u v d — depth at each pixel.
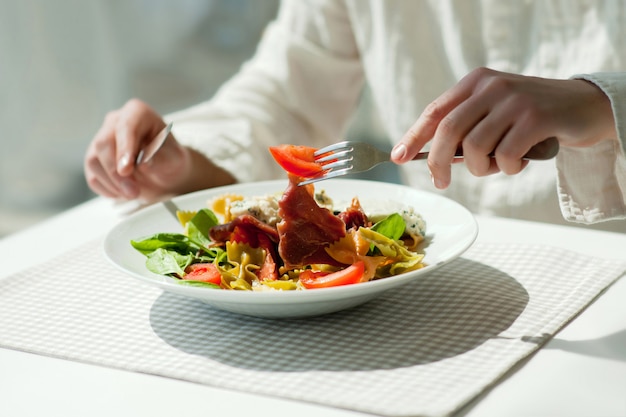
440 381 0.73
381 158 0.93
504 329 0.83
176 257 0.93
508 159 0.84
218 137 1.48
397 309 0.89
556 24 1.45
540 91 0.87
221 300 0.79
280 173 1.62
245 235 0.93
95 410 0.72
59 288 1.00
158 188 1.36
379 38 1.66
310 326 0.86
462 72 1.57
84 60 3.11
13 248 1.20
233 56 3.41
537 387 0.73
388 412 0.67
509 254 1.05
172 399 0.73
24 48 2.99
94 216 1.34
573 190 1.00
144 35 3.28
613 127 0.90
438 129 0.86
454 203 1.03
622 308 0.89
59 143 3.15
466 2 1.54
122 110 1.37
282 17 1.79
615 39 1.38
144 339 0.85
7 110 3.04
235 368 0.77
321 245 0.88
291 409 0.70
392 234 0.94
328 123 1.75
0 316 0.92
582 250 1.09
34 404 0.73
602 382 0.73
